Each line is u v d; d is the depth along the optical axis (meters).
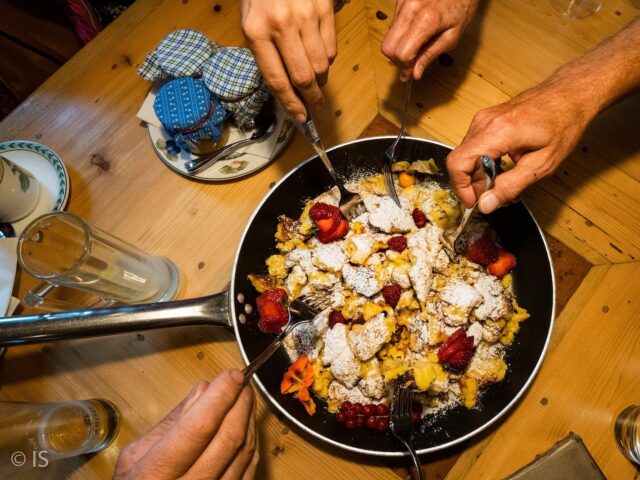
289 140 0.57
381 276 0.50
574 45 0.56
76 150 0.59
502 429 0.47
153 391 0.52
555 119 0.43
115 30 0.63
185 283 0.55
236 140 0.56
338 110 0.57
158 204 0.57
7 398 0.52
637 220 0.51
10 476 0.47
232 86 0.52
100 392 0.52
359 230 0.52
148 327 0.47
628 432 0.45
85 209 0.57
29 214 0.57
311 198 0.53
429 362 0.47
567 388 0.48
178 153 0.57
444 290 0.48
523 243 0.49
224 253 0.55
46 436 0.46
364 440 0.45
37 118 0.61
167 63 0.54
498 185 0.42
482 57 0.57
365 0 0.60
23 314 0.54
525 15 0.58
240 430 0.36
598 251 0.51
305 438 0.49
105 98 0.61
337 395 0.49
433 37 0.50
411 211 0.53
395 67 0.58
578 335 0.49
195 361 0.52
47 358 0.53
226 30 0.61
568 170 0.53
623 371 0.47
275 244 0.53
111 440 0.50
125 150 0.59
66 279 0.46
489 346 0.49
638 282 0.49
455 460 0.47
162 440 0.35
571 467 0.44
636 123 0.53
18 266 0.55
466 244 0.50
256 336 0.48
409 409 0.44
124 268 0.50
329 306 0.51
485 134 0.42
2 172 0.52
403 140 0.50
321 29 0.41
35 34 0.83
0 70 0.84
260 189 0.56
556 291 0.50
